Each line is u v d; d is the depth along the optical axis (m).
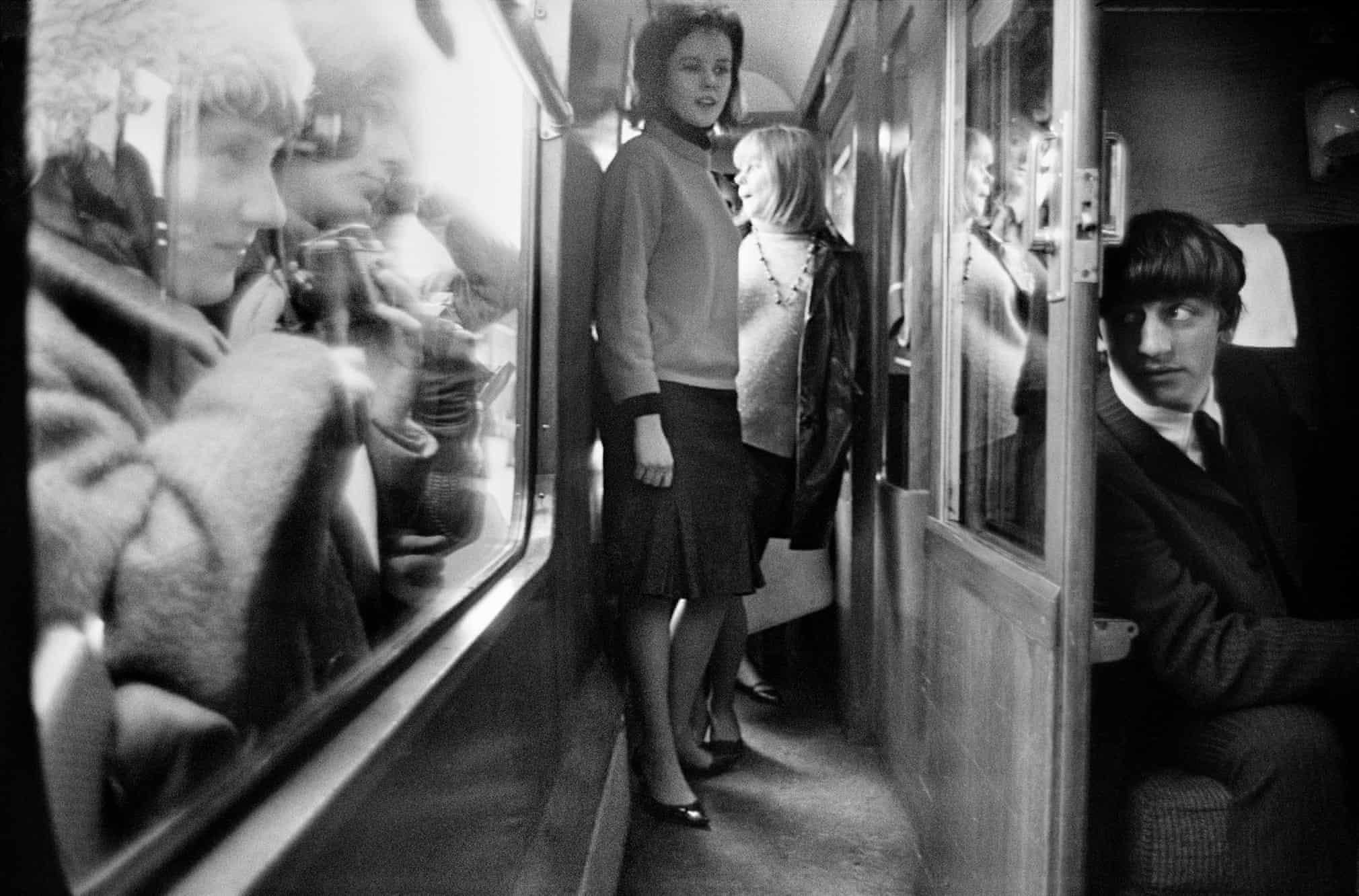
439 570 1.28
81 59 0.56
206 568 0.63
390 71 1.08
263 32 0.78
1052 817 1.44
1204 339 1.71
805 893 2.41
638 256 2.52
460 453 1.44
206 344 0.68
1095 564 1.55
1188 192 1.76
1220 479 1.72
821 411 3.30
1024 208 1.73
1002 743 1.69
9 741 0.37
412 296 1.16
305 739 0.73
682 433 2.56
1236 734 1.61
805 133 3.48
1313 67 1.75
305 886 0.64
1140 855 1.58
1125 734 1.68
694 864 2.56
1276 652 1.64
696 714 3.36
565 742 2.22
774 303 3.47
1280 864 1.58
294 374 0.79
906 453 2.93
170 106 0.65
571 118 1.96
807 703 3.92
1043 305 1.64
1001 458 1.88
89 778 0.50
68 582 0.51
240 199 0.74
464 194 1.42
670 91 2.62
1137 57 1.76
